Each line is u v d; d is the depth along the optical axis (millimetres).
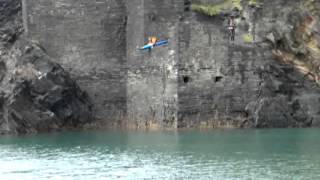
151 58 173625
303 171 113750
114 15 183875
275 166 118438
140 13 175250
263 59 172875
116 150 139000
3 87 175000
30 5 183375
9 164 124062
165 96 169875
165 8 170500
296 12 183250
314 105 176500
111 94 183375
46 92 175125
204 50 168625
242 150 135750
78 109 180625
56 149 142250
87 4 183875
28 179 110688
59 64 181625
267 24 181125
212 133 161125
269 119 172125
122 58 183750
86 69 183750
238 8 177125
